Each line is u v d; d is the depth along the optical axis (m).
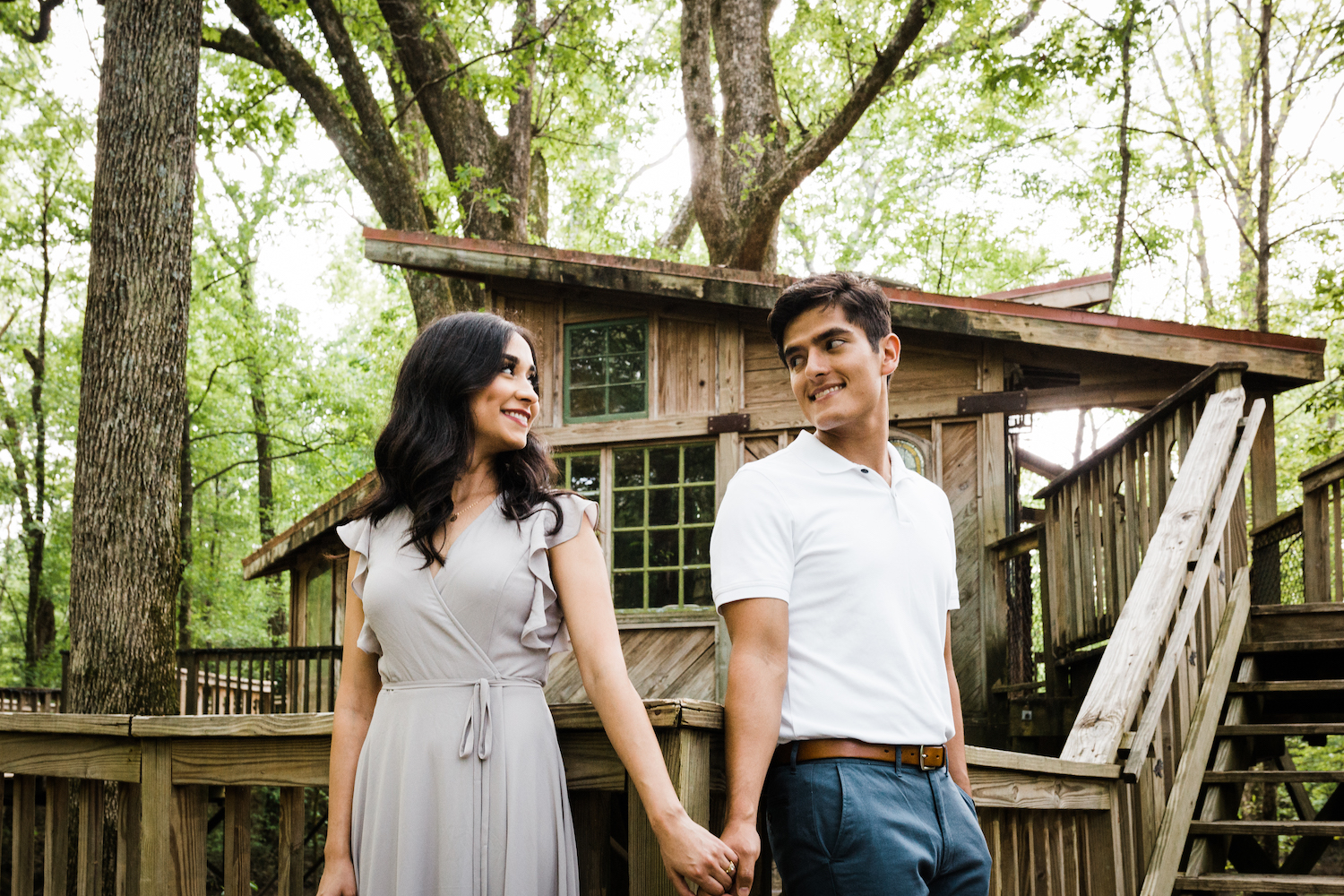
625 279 8.14
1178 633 4.30
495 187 13.17
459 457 1.80
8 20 14.52
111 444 7.39
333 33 12.55
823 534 1.89
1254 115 17.69
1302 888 3.97
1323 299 13.23
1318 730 4.75
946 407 7.96
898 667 1.87
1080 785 3.23
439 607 1.75
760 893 2.04
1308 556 6.77
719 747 1.94
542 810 1.73
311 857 13.43
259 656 10.05
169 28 7.83
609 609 1.76
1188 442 5.51
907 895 1.75
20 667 21.30
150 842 2.58
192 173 7.94
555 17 13.99
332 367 24.28
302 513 24.83
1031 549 7.11
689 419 8.41
